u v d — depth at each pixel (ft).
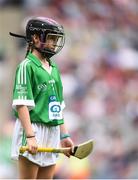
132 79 149.89
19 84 47.09
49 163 48.52
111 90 144.97
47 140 47.91
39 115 47.32
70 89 143.95
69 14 163.22
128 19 167.12
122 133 132.57
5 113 148.77
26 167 48.01
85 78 148.25
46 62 48.85
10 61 157.07
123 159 121.70
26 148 45.98
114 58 154.10
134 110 139.44
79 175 110.42
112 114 138.41
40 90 47.57
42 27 47.67
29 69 47.37
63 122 48.67
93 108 138.92
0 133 124.36
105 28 163.94
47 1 165.17
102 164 119.85
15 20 163.02
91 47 158.81
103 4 166.50
